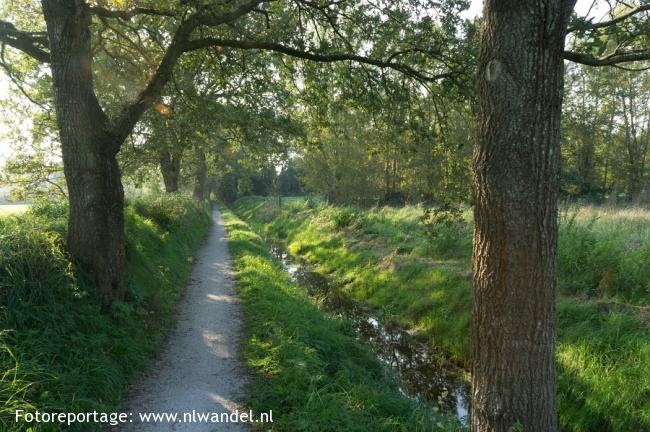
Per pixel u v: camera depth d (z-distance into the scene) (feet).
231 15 19.33
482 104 9.22
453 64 19.88
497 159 8.95
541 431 9.41
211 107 27.63
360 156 83.15
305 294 33.24
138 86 32.14
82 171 18.16
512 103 8.65
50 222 20.45
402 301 32.99
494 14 8.81
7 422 10.34
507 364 9.31
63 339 14.56
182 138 31.91
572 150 86.02
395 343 27.71
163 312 23.63
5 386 11.19
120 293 19.63
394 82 22.84
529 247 8.94
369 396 15.62
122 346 16.70
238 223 89.20
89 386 13.44
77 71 17.78
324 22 23.53
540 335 9.22
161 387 15.52
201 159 60.75
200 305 27.02
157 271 28.68
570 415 18.01
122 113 19.84
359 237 53.26
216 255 48.47
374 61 21.09
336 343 21.83
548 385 9.48
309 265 52.42
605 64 12.56
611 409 16.98
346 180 88.02
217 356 18.62
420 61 20.61
